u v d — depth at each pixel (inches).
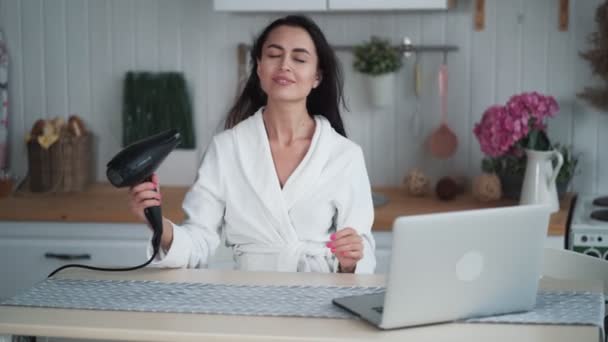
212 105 144.6
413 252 64.6
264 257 91.3
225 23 142.5
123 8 144.2
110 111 146.9
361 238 83.8
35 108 147.7
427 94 140.8
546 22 135.9
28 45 146.4
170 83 143.2
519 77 137.8
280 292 76.9
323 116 99.4
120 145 147.6
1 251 129.6
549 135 138.0
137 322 68.8
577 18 134.8
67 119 147.6
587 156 137.4
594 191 137.9
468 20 137.8
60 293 76.7
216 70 143.6
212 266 98.3
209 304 73.2
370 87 137.9
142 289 78.0
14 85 147.6
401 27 139.5
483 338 65.3
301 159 94.0
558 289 78.4
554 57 136.3
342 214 93.0
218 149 94.3
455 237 65.7
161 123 144.2
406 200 134.4
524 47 136.9
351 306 71.2
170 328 67.2
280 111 94.2
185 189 143.6
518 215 67.5
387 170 143.8
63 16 145.3
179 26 143.4
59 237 129.0
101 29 145.0
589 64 135.1
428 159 142.6
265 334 65.7
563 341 64.9
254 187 91.7
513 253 68.5
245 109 102.6
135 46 144.7
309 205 91.6
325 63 97.2
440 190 134.0
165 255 85.8
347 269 88.4
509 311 70.9
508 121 124.5
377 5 126.2
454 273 66.9
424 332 66.6
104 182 148.9
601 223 119.0
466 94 139.6
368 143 143.4
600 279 90.4
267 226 91.3
